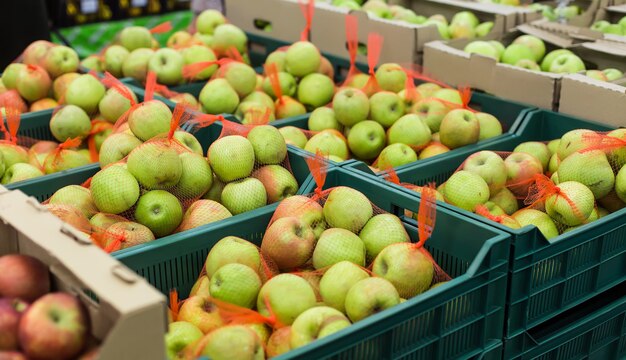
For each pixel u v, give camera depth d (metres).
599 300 2.08
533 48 3.24
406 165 2.37
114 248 1.82
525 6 3.85
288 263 1.85
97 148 2.75
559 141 2.51
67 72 3.09
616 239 1.98
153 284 1.81
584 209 2.06
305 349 1.33
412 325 1.51
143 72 3.27
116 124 2.50
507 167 2.32
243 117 2.96
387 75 2.96
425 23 3.53
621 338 2.14
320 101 3.11
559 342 1.90
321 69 3.27
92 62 3.45
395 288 1.66
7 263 1.33
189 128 2.50
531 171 2.30
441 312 1.54
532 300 1.78
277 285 1.66
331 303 1.68
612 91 2.58
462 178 2.12
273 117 3.03
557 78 2.77
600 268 1.94
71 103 2.77
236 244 1.80
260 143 2.21
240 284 1.69
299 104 3.10
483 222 1.75
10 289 1.31
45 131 2.90
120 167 1.97
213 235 1.89
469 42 3.36
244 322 1.61
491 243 1.61
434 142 2.66
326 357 1.36
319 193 2.04
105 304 1.16
